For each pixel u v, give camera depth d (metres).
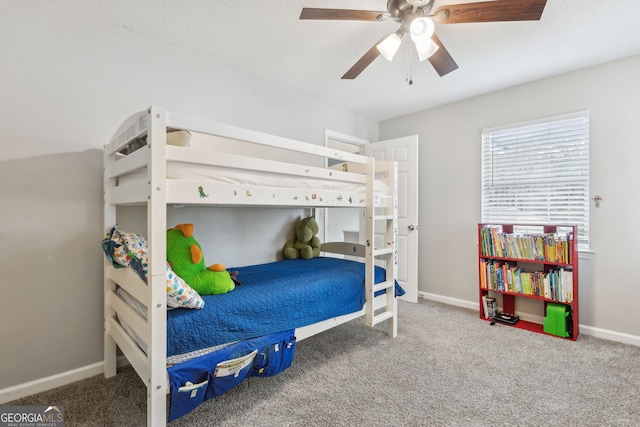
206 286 1.67
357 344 2.40
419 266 3.79
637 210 2.40
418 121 3.82
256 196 1.59
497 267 2.92
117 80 2.07
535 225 2.77
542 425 1.49
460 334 2.60
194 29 2.11
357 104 3.58
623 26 2.02
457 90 3.15
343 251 2.94
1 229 1.70
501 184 3.15
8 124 1.71
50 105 1.83
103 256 2.00
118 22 2.03
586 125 2.64
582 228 2.66
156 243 1.25
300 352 2.27
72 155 1.90
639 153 2.39
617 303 2.48
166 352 1.30
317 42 2.28
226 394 1.74
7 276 1.72
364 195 2.30
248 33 2.16
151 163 1.24
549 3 1.80
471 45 2.27
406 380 1.88
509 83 2.97
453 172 3.49
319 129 3.43
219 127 1.46
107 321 1.93
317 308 1.95
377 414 1.57
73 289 1.92
